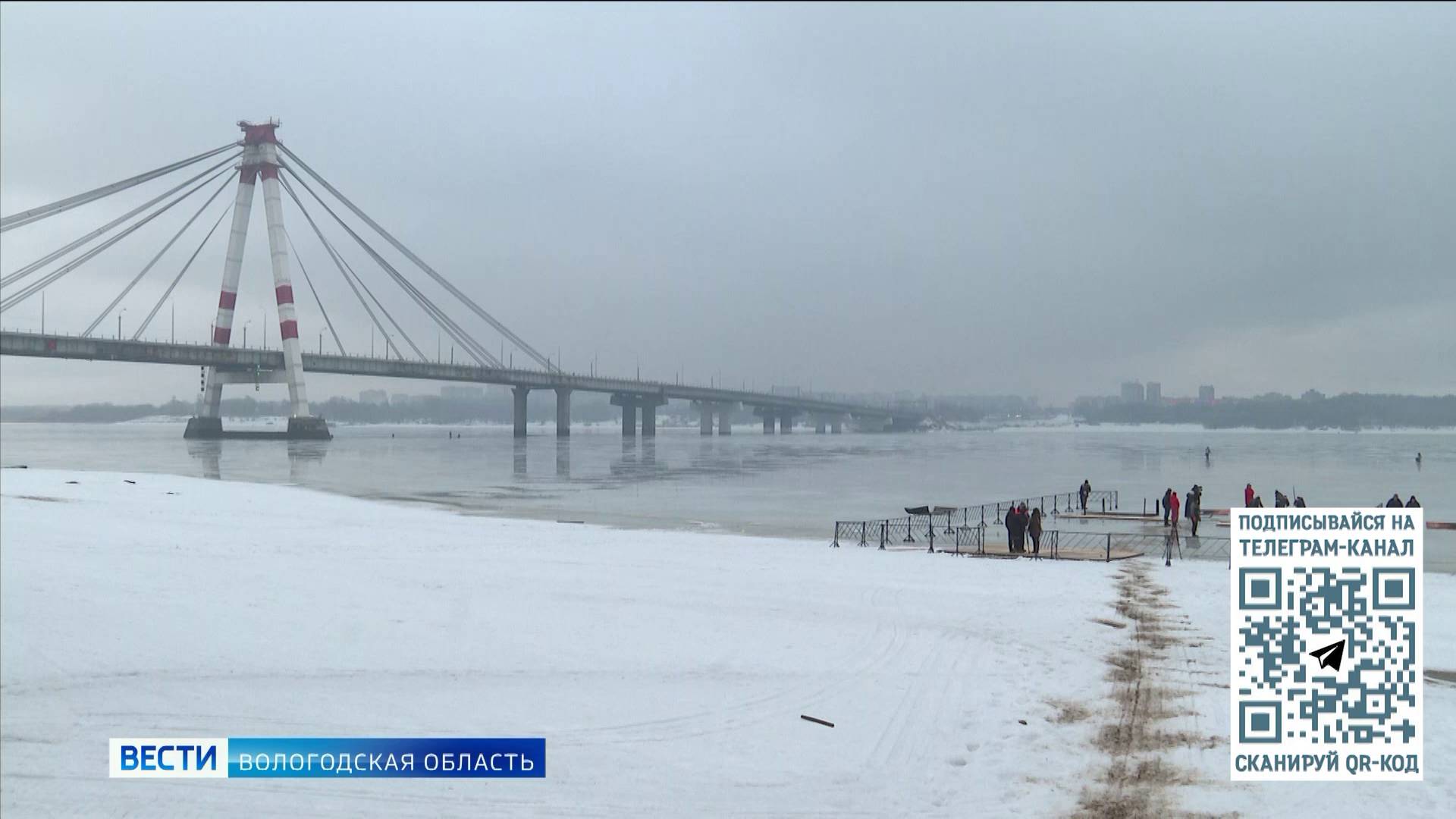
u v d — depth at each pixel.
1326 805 10.02
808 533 37.06
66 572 19.38
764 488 62.47
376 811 9.86
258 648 14.99
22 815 9.65
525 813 9.79
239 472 73.50
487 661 14.73
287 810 9.86
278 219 134.75
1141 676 14.40
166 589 18.33
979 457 115.00
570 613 18.00
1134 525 40.34
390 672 14.12
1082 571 24.92
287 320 134.62
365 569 22.09
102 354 115.38
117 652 14.49
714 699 13.20
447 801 10.05
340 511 38.84
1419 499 57.31
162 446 135.25
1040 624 17.86
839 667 14.81
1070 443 192.25
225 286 136.12
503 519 37.72
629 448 136.50
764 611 18.61
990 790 10.32
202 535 27.06
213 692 13.10
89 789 10.27
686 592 20.53
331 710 12.59
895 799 10.11
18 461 88.38
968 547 31.23
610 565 24.42
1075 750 11.43
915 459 109.00
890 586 21.81
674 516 44.22
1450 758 11.32
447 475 73.62
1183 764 11.04
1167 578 23.69
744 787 10.38
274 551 24.62
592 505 49.41
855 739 11.79
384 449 124.75
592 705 12.91
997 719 12.46
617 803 9.99
